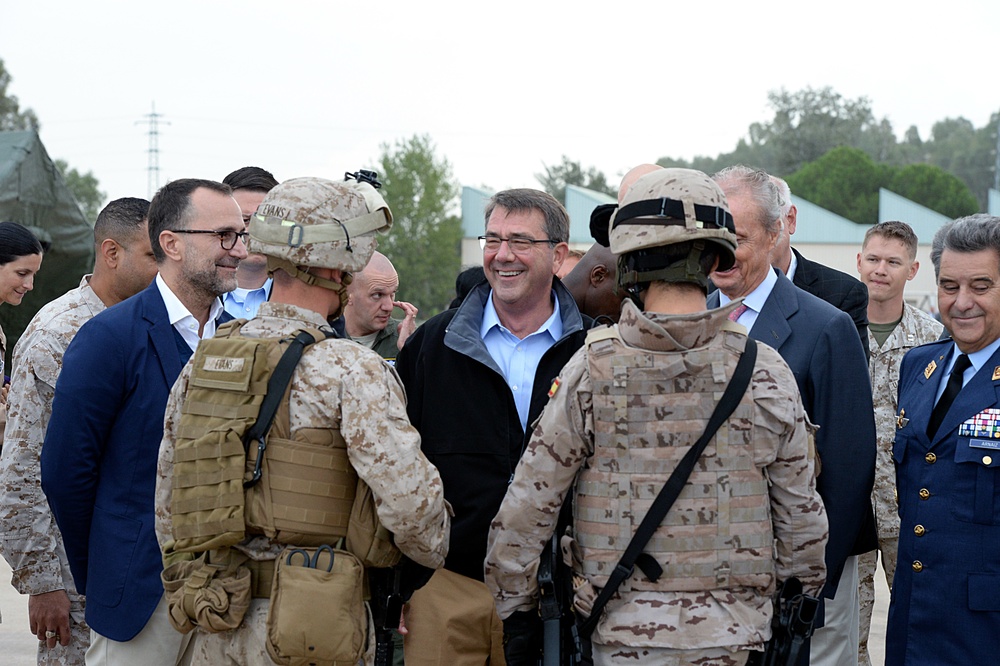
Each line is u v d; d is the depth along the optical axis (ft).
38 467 12.01
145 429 10.61
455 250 192.75
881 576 24.81
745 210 10.83
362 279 17.06
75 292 13.32
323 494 8.30
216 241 11.14
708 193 8.48
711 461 8.32
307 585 8.02
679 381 8.34
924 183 273.33
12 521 11.84
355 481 8.51
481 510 10.87
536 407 11.05
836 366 10.53
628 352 8.41
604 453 8.50
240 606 8.16
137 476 10.60
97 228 13.43
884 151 382.83
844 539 10.37
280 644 7.88
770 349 8.71
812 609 8.66
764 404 8.37
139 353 10.68
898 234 17.30
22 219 31.60
